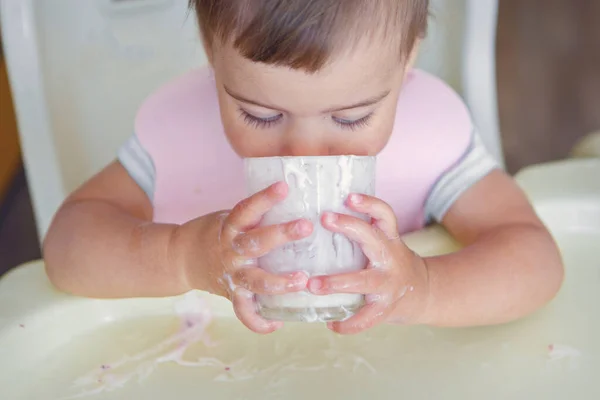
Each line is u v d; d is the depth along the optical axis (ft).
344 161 1.86
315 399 2.09
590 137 3.62
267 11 2.04
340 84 2.11
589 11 7.79
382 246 1.97
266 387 2.15
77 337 2.38
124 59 3.93
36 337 2.30
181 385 2.17
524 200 2.86
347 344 2.33
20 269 2.59
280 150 2.33
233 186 3.30
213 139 3.22
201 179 3.29
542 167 3.14
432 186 3.10
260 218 1.91
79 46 3.83
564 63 7.23
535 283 2.46
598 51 7.32
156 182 3.28
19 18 3.49
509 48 7.44
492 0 3.68
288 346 2.32
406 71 2.55
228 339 2.36
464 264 2.46
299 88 2.11
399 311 2.27
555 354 2.28
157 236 2.45
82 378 2.20
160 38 3.93
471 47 3.72
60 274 2.45
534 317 2.48
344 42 2.06
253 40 2.06
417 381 2.16
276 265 1.92
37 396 2.13
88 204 2.77
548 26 7.67
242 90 2.19
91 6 3.79
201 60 3.96
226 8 2.12
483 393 2.11
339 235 1.90
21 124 3.58
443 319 2.36
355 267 1.96
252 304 2.02
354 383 2.15
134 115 4.00
